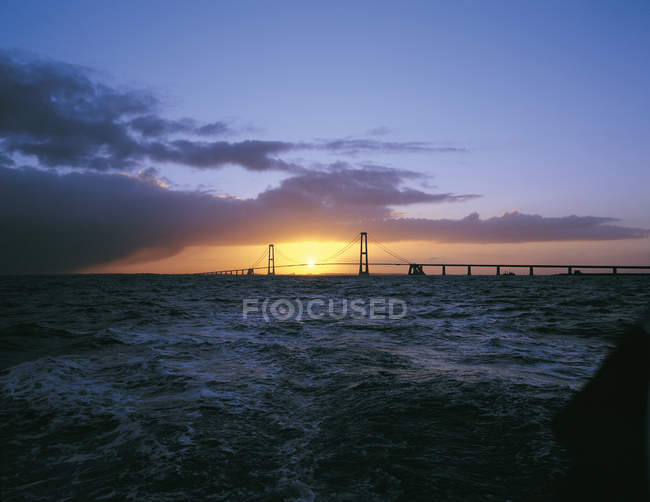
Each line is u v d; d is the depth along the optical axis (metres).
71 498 2.22
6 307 14.56
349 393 4.02
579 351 6.34
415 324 9.72
